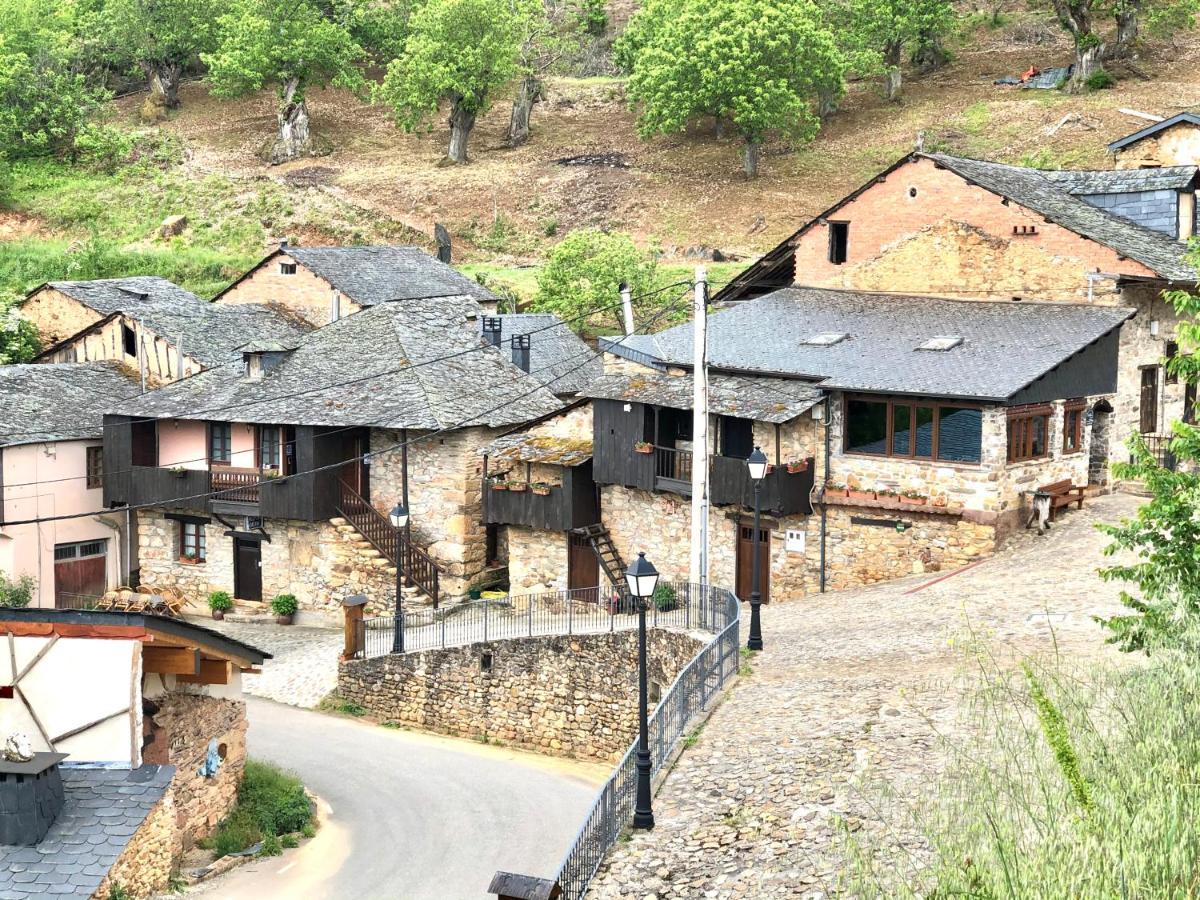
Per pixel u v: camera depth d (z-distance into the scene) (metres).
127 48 85.38
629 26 82.31
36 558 37.38
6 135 76.62
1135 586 23.27
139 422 37.66
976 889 10.08
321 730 28.45
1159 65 70.50
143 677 19.30
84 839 16.42
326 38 78.00
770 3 66.19
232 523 36.62
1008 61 76.69
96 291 46.38
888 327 31.11
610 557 32.44
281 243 49.31
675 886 14.27
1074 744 12.73
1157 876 9.68
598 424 31.94
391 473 35.38
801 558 29.77
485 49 73.44
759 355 31.06
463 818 22.94
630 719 26.30
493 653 28.00
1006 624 22.19
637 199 67.00
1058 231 30.23
